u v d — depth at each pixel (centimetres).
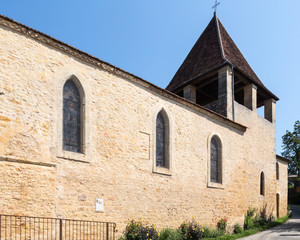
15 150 629
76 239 705
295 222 1720
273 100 1892
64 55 770
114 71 883
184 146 1090
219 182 1247
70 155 729
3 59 641
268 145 1770
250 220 1394
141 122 940
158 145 1012
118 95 884
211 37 1820
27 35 696
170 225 970
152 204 923
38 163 662
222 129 1309
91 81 820
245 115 1562
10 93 641
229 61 1467
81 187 740
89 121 791
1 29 650
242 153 1425
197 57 1791
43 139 684
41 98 696
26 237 614
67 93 774
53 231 663
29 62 688
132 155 889
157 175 961
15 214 605
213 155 1255
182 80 1723
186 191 1059
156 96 1015
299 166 3206
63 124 747
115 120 861
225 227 1191
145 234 816
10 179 609
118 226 810
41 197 655
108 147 826
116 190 823
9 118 630
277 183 2102
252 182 1548
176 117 1080
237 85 1770
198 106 1170
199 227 992
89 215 744
